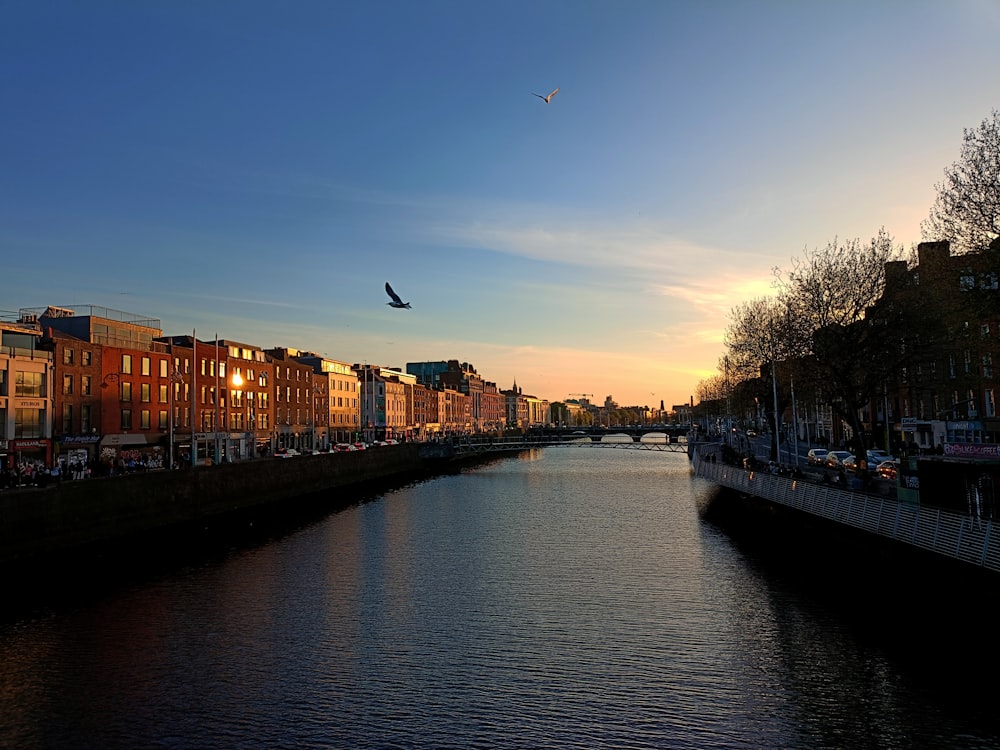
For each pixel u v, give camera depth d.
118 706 19.55
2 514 36.41
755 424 136.50
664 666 21.97
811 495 35.75
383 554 40.41
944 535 23.69
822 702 19.02
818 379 48.03
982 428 53.88
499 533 47.47
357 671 21.94
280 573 35.62
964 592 22.50
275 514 58.59
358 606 29.34
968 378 48.59
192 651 23.98
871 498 29.28
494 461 141.75
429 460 114.50
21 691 20.66
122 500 45.62
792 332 47.38
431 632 25.73
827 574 33.59
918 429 65.56
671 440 151.00
